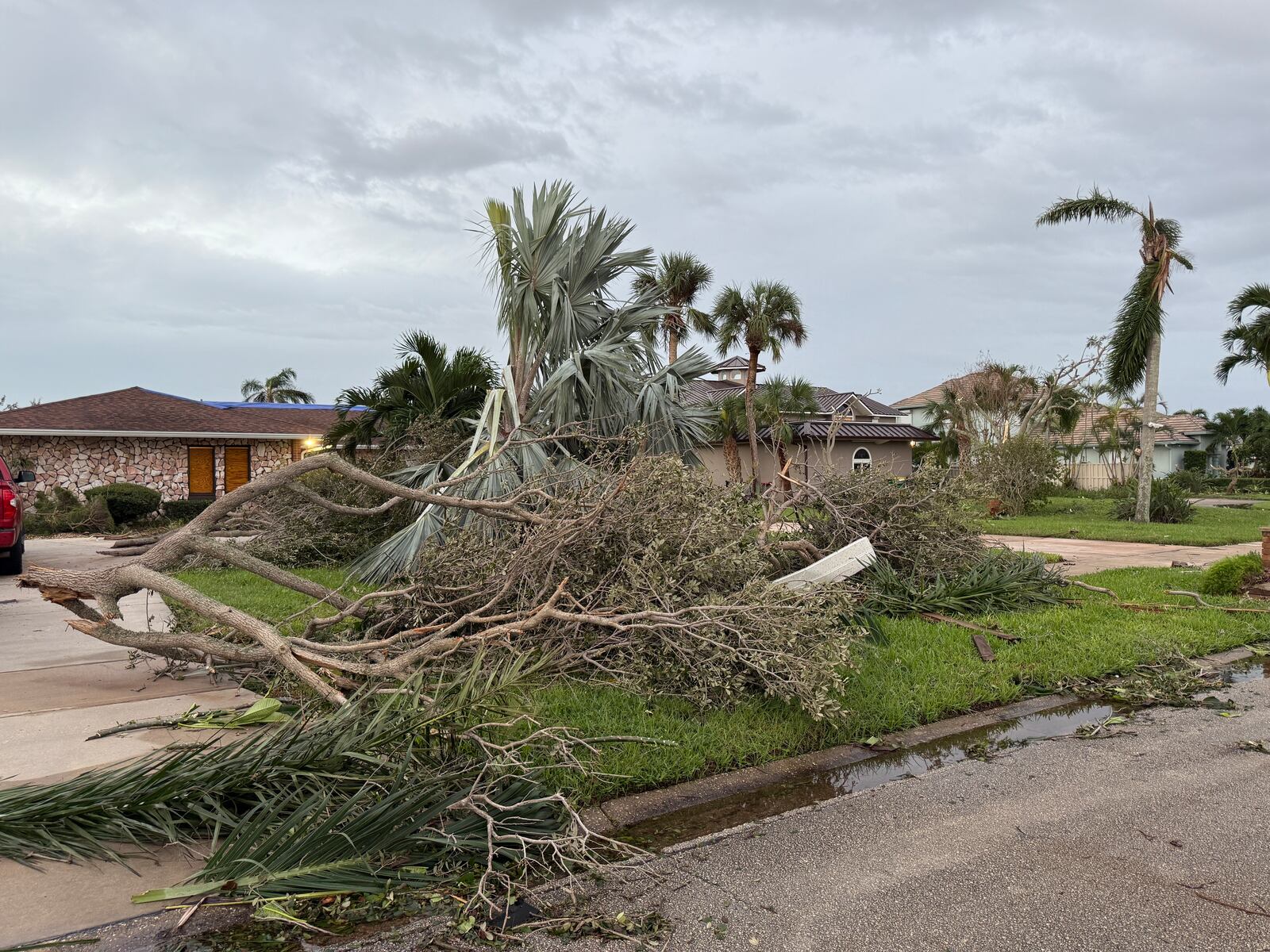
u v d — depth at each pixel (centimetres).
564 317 845
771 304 2330
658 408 834
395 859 293
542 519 523
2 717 441
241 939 249
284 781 317
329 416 2522
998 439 2830
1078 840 326
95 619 494
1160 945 251
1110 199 1905
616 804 361
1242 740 452
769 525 786
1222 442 4712
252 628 414
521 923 262
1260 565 901
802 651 429
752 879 292
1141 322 1923
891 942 252
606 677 494
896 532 784
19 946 239
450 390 1110
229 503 495
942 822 344
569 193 848
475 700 346
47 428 1912
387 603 522
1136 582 956
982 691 525
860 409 2936
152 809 299
